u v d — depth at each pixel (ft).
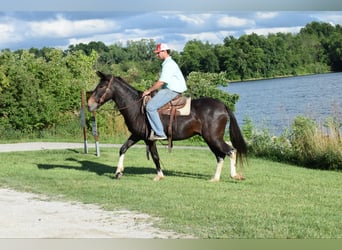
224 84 97.19
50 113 89.71
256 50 219.20
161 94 39.96
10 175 44.65
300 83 201.57
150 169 49.14
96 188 37.76
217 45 201.98
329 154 55.11
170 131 40.14
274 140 63.16
